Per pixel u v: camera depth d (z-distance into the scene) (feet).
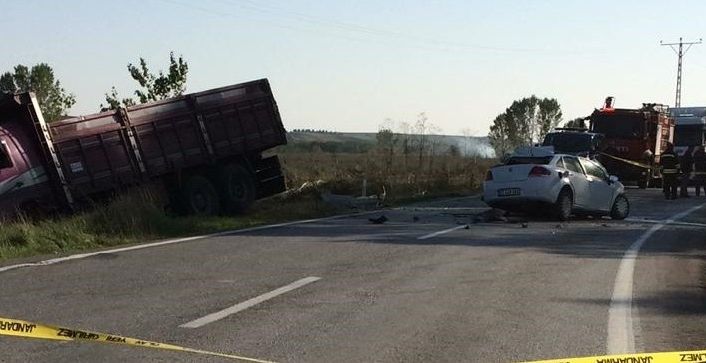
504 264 37.35
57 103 115.03
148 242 45.83
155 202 56.13
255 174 69.87
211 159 64.54
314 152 241.96
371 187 95.14
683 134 120.78
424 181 105.60
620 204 64.80
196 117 63.87
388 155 133.08
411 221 59.52
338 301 28.30
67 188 54.54
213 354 21.12
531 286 31.63
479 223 57.98
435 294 29.76
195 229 53.26
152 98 91.09
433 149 152.15
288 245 43.83
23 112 54.08
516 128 216.33
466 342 22.71
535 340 22.98
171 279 32.50
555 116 216.54
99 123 57.41
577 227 55.77
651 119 107.55
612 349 22.00
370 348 21.99
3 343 21.85
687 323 25.36
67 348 21.47
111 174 57.67
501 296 29.50
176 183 62.90
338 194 89.35
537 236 49.39
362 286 31.24
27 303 27.40
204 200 63.93
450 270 35.40
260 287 30.83
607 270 35.88
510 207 61.11
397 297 29.09
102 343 22.11
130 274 33.73
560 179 59.72
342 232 51.01
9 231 44.75
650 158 107.55
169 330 23.77
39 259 38.37
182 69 92.27
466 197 92.32
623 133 107.34
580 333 23.86
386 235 49.14
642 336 23.59
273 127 69.72
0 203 51.13
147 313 25.98
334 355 21.26
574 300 28.89
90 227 48.26
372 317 25.77
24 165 52.90
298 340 22.77
